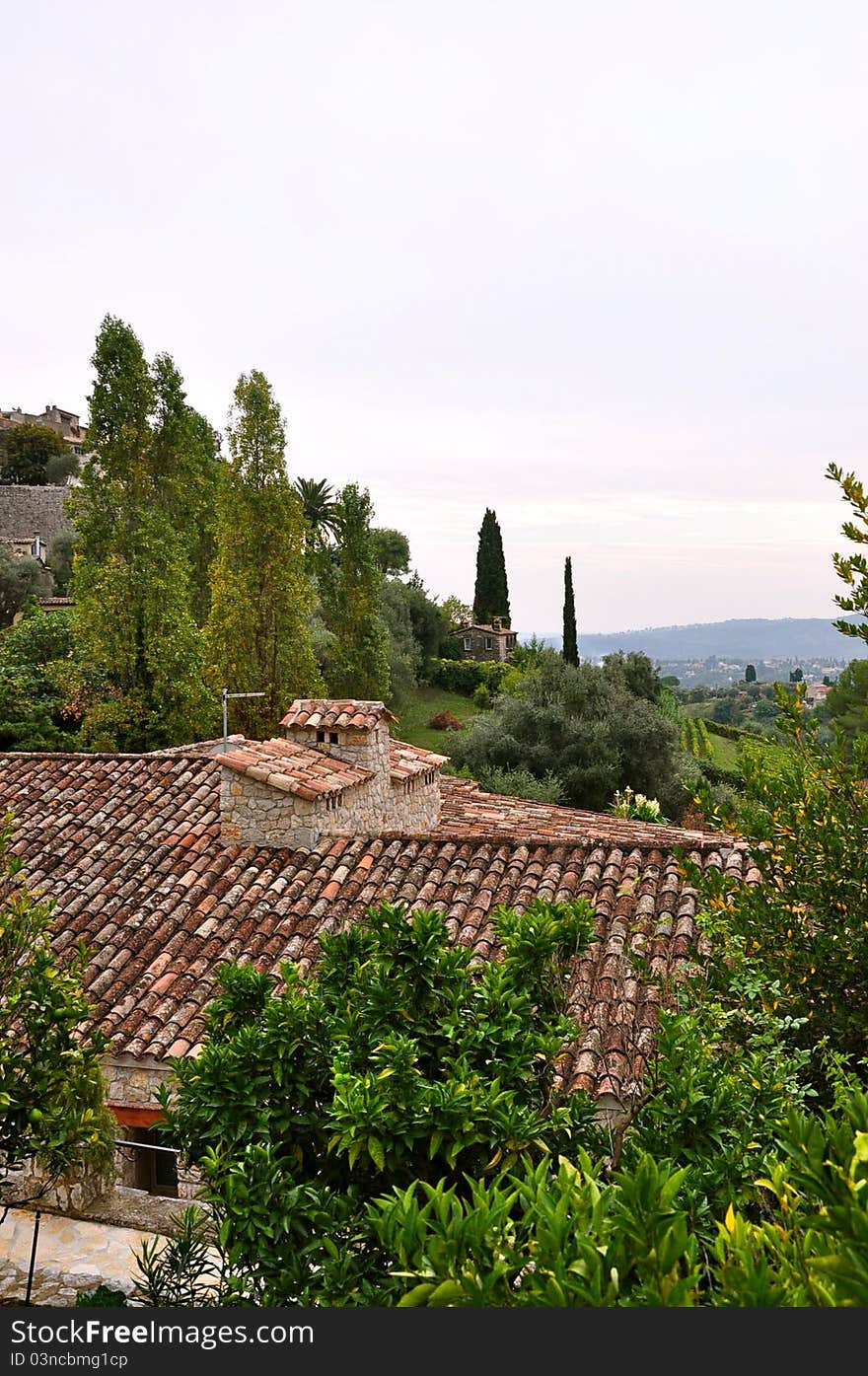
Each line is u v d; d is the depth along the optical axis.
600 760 32.34
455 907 10.39
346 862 11.55
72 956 10.28
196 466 29.94
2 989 6.23
